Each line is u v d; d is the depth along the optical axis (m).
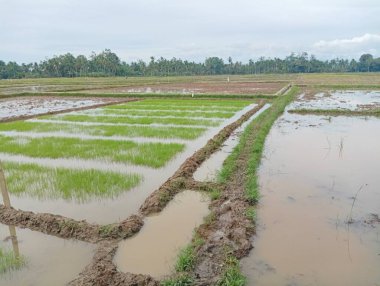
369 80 61.25
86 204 8.51
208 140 15.27
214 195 8.81
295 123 19.66
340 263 5.93
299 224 7.33
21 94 38.94
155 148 13.59
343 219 7.53
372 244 6.51
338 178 10.11
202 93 37.44
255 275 5.64
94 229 7.05
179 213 8.08
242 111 24.53
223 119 21.08
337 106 26.59
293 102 29.83
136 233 7.12
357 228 7.13
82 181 9.88
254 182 9.23
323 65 134.12
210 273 5.66
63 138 15.74
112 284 5.39
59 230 7.16
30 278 5.68
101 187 9.44
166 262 6.10
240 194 8.95
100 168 11.33
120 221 7.60
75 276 5.72
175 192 9.23
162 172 10.93
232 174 10.52
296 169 10.99
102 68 110.50
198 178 10.52
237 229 6.93
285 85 50.53
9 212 7.92
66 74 105.62
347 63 145.38
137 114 23.19
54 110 26.25
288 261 6.01
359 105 26.94
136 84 56.94
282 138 15.62
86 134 16.81
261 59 140.62
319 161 11.84
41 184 9.74
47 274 5.79
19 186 9.62
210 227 7.19
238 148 13.30
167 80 73.00
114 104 29.45
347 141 14.82
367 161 11.78
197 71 128.12
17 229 7.39
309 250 6.33
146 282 5.38
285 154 12.80
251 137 15.77
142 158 12.23
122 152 13.12
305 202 8.45
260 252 6.30
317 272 5.70
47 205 8.48
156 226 7.44
